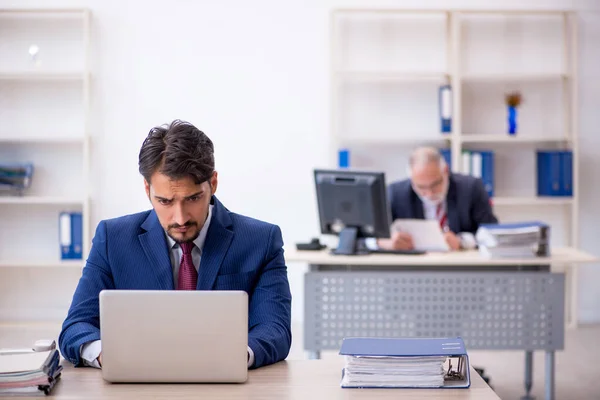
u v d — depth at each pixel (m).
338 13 7.09
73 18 7.00
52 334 6.67
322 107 7.09
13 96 7.03
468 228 5.58
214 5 7.02
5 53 6.98
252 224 2.83
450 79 7.05
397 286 5.14
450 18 7.04
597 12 7.20
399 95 7.14
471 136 6.93
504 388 5.48
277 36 7.05
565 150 7.14
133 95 7.02
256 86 7.07
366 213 5.05
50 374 2.42
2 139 6.79
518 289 5.14
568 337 6.90
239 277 2.76
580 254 5.25
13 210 7.11
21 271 7.15
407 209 5.54
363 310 5.14
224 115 7.07
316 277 5.12
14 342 6.37
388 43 7.12
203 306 2.44
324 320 5.15
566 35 7.15
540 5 7.19
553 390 5.16
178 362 2.45
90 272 2.79
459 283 5.14
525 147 7.29
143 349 2.45
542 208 7.32
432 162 5.38
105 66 6.99
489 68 7.19
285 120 7.09
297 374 2.60
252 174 7.11
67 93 7.05
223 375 2.47
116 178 7.04
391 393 2.41
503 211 7.33
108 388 2.44
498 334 5.16
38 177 7.08
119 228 2.81
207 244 2.75
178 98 7.05
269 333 2.69
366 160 7.17
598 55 7.23
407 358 2.47
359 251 5.15
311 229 7.14
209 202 2.65
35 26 6.98
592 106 7.27
